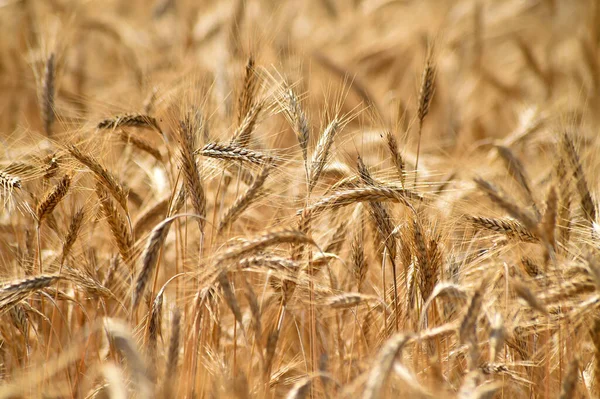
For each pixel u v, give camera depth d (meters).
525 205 2.04
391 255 2.01
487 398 1.85
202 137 2.07
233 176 2.16
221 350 2.05
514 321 1.96
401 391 1.92
